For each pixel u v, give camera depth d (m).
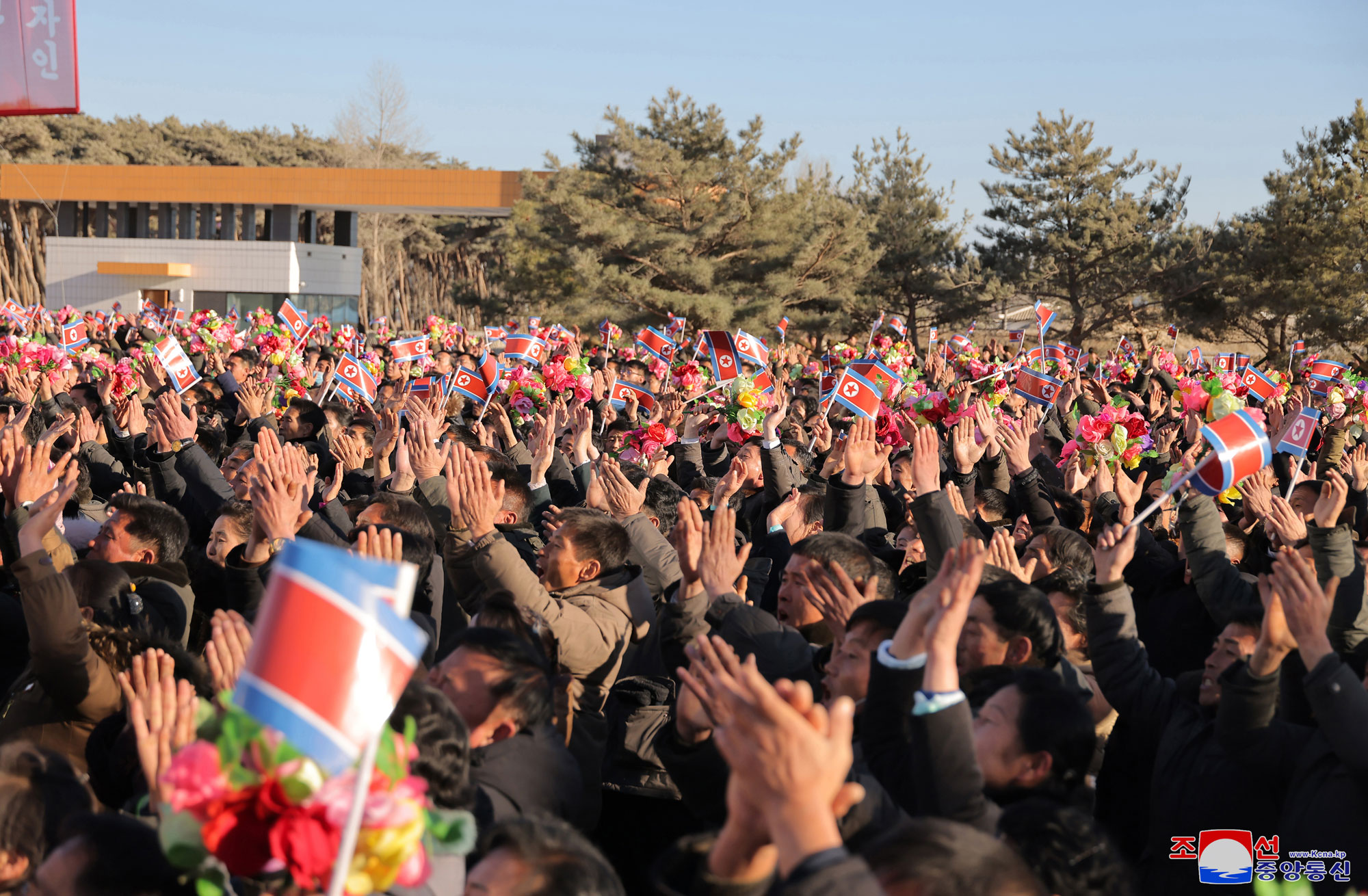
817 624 4.29
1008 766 2.99
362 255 62.12
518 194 47.78
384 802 2.01
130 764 3.06
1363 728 3.07
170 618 4.68
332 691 1.85
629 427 10.23
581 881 2.21
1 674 4.55
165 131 69.06
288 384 13.62
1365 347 41.00
